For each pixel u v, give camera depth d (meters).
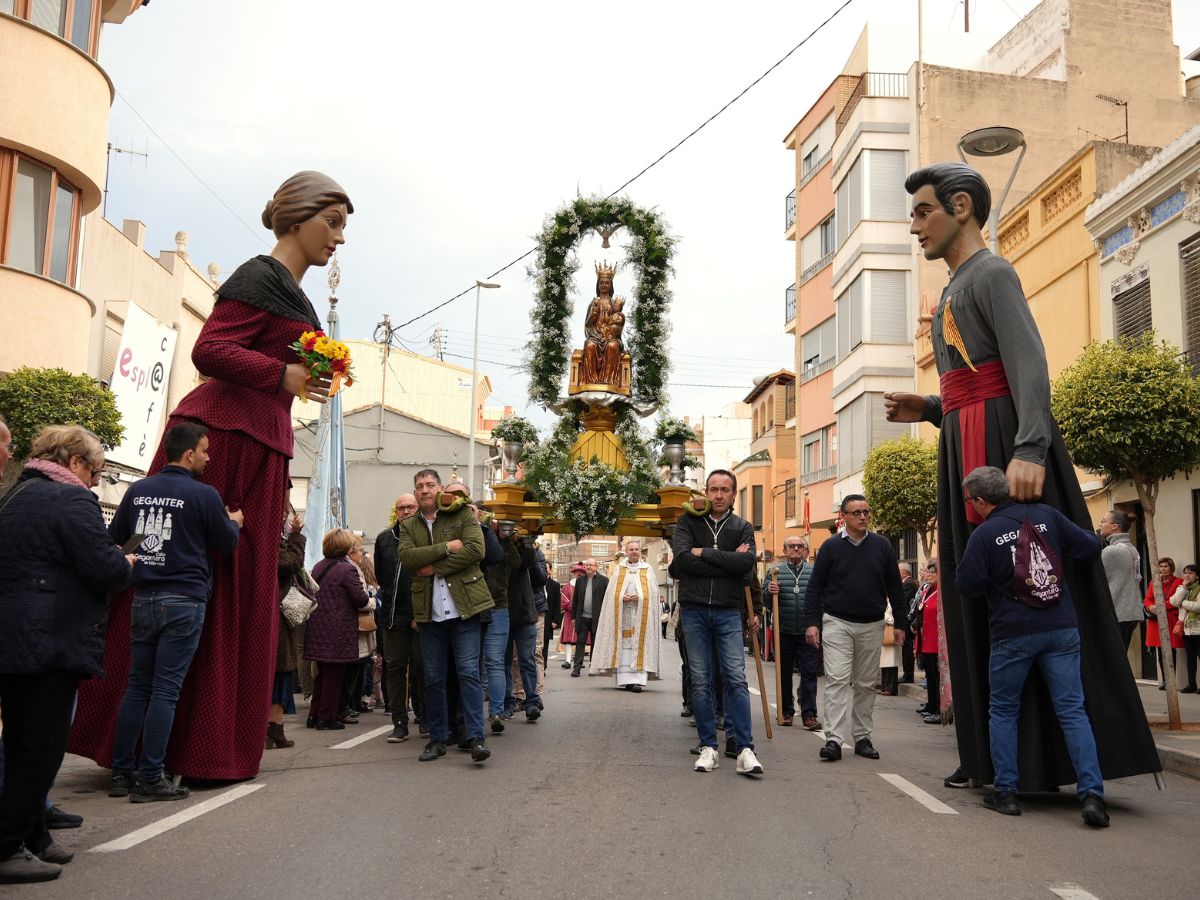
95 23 18.39
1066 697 6.54
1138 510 17.41
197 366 7.30
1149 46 31.19
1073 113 30.75
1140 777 8.29
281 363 7.39
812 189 38.22
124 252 23.36
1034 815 6.56
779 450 47.34
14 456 14.56
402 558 8.23
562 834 5.63
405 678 9.91
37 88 16.70
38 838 4.81
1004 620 6.67
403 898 4.39
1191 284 16.03
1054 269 20.61
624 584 16.02
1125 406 11.56
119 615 7.07
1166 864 5.31
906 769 8.38
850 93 36.06
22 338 16.50
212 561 7.16
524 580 11.46
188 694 7.00
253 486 7.41
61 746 4.75
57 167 17.39
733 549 8.23
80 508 4.79
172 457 6.83
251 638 7.30
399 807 6.26
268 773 7.55
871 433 31.42
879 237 31.84
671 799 6.73
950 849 5.54
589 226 12.53
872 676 9.16
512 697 11.55
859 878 4.90
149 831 5.51
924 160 30.59
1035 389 6.93
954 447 7.49
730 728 8.81
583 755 8.66
